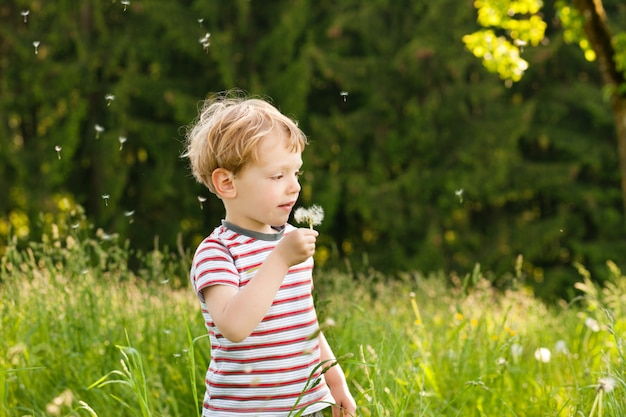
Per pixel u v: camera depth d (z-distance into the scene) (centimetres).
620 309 536
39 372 375
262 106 249
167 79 1792
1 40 1820
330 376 266
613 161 1845
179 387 371
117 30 1798
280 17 1798
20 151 1762
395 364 355
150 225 1781
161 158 1766
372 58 1794
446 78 1812
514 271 1794
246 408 239
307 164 1761
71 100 1770
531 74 1877
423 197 1791
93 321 393
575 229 1833
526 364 425
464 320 418
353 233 1853
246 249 242
